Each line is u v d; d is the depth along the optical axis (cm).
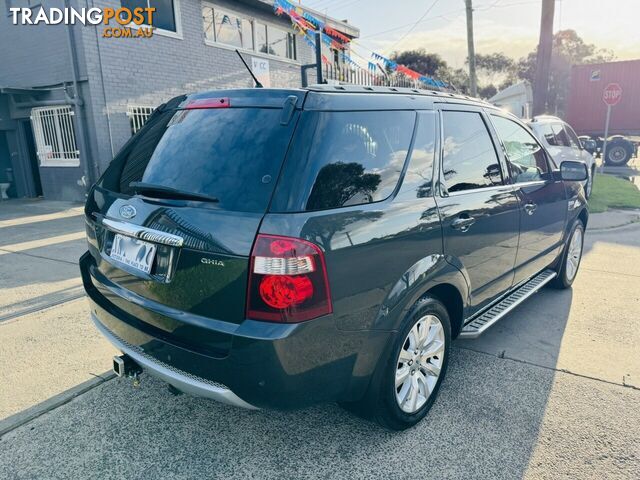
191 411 296
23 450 259
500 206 346
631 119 2031
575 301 486
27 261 634
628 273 582
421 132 286
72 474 242
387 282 244
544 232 428
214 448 262
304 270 205
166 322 230
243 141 228
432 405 296
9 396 309
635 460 251
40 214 1024
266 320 205
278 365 206
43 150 1225
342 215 223
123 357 260
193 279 219
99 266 281
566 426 279
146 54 1167
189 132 253
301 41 1675
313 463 251
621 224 862
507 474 242
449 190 299
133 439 269
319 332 214
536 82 1431
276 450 261
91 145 1108
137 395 312
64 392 314
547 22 1382
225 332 209
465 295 312
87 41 1051
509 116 399
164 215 230
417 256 263
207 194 222
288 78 1628
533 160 425
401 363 268
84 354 366
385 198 251
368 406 257
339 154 231
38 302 477
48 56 1116
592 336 403
